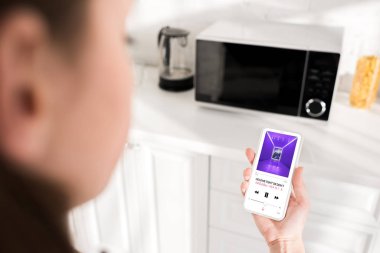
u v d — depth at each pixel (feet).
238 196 4.08
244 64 3.97
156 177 4.37
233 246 4.47
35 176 0.75
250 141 3.78
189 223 4.54
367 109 4.36
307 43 3.77
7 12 0.64
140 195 4.60
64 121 0.74
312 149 3.64
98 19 0.74
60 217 0.83
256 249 4.36
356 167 3.41
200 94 4.29
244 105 4.17
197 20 5.07
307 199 3.18
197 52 4.07
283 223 3.10
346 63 4.62
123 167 4.47
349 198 3.68
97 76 0.75
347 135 3.88
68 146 0.76
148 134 3.92
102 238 5.21
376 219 3.68
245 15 4.83
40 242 0.72
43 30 0.66
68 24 0.69
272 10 4.69
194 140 3.78
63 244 0.77
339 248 4.00
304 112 3.97
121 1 0.82
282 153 3.22
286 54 3.77
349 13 4.39
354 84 4.31
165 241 4.86
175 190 4.36
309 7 4.52
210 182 4.11
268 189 3.18
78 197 0.85
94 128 0.78
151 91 4.80
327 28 4.33
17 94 0.67
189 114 4.28
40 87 0.69
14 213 0.69
